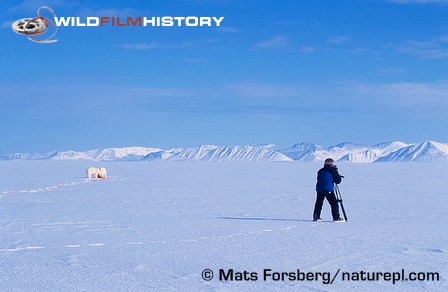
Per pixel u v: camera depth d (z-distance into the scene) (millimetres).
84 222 14328
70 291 7277
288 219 15039
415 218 15250
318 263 8992
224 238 11586
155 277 8055
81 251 10133
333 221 14492
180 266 8805
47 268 8672
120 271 8453
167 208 18203
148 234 12164
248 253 9891
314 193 25391
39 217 15484
